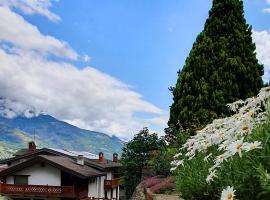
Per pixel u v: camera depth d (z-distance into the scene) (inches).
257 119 171.0
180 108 700.0
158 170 628.1
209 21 756.6
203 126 523.2
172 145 600.1
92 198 1636.3
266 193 139.7
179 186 260.8
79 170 1558.8
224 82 683.4
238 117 185.5
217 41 732.0
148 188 539.2
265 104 171.5
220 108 664.4
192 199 236.7
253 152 146.1
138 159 1669.5
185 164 289.0
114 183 2182.6
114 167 2358.5
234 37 727.1
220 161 153.3
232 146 145.3
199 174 224.4
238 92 686.5
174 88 740.0
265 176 126.8
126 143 1717.5
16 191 1520.7
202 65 701.9
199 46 724.7
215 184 206.4
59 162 1555.1
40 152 1969.7
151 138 1688.0
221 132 216.5
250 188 146.9
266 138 142.8
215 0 762.8
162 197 382.3
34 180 1561.3
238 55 715.4
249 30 748.0
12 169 1555.1
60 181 1549.0
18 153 2206.0
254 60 729.6
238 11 750.5
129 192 1696.6
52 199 1573.6
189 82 703.1
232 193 129.7
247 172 146.9
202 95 676.1
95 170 1871.3
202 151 244.4
